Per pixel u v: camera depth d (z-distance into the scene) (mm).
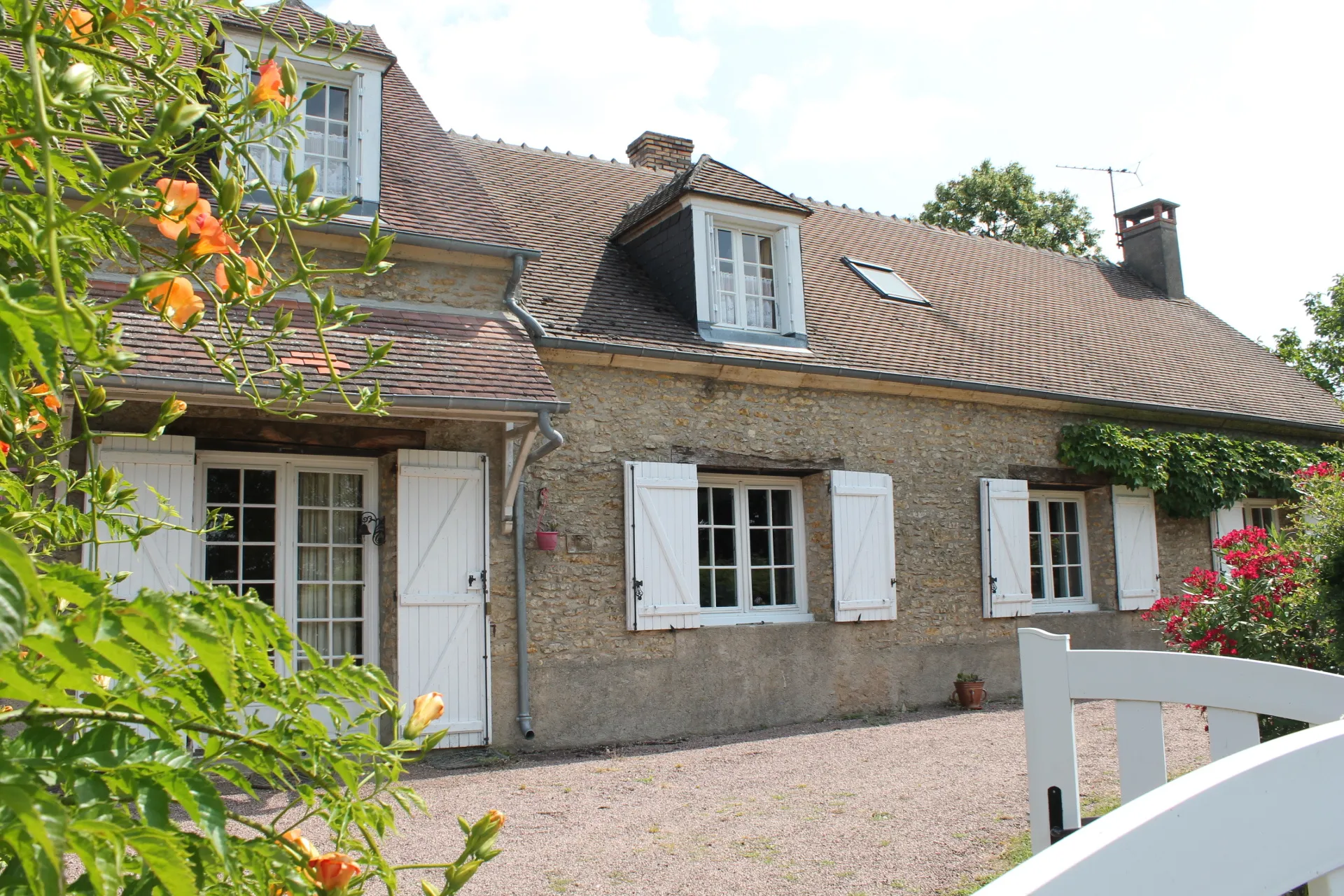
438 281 8141
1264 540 6055
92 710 933
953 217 29969
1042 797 3402
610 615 8617
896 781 6902
